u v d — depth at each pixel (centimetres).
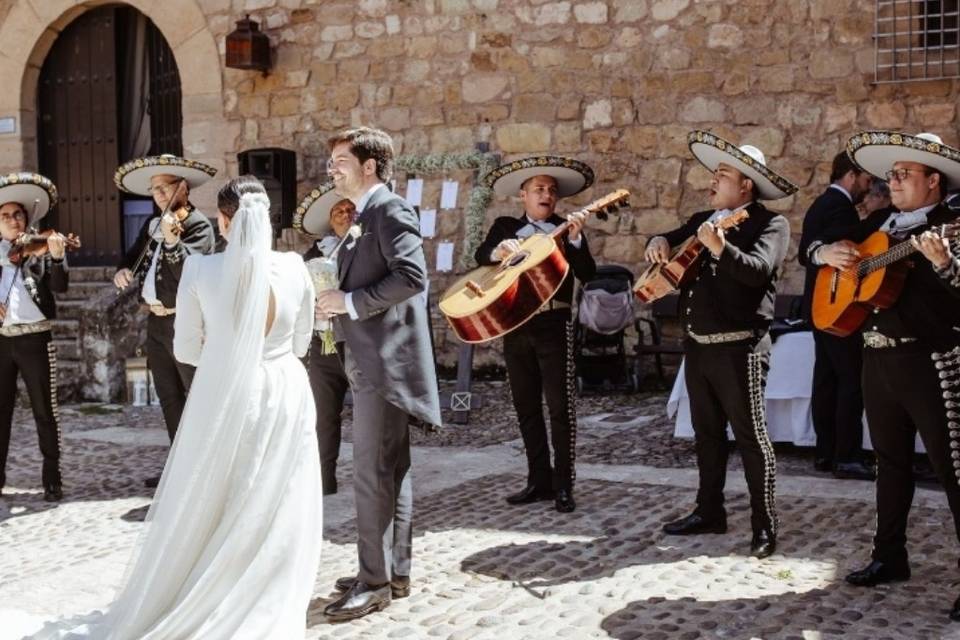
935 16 892
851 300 429
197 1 1184
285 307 388
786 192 484
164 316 641
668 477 650
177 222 625
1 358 657
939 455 417
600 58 1018
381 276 434
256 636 360
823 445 664
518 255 530
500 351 1055
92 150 1320
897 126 921
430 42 1084
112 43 1297
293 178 1130
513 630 413
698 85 984
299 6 1140
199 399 373
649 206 1006
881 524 448
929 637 391
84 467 759
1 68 1302
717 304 493
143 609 370
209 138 1187
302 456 380
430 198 1084
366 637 411
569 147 1034
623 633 406
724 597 440
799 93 951
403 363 433
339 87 1127
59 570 516
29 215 684
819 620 411
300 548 376
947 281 384
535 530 548
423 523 571
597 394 961
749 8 962
